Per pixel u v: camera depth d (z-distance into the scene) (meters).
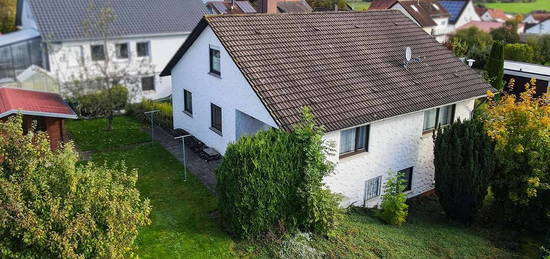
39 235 8.35
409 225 17.06
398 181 17.77
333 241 14.22
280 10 52.38
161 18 33.75
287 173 13.76
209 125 20.69
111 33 30.41
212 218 14.90
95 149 20.88
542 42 52.84
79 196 9.18
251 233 13.61
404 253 14.39
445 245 15.66
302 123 14.71
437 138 17.22
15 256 8.54
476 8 96.69
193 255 12.84
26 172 8.80
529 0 134.00
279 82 16.55
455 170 16.75
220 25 18.20
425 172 20.17
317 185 14.30
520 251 16.19
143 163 19.36
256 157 13.05
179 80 22.75
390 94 18.12
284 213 14.06
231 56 16.89
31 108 18.30
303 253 13.20
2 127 9.07
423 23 60.12
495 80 29.25
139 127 24.39
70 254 8.61
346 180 17.17
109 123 23.75
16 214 8.28
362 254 13.76
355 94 17.36
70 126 24.23
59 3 31.17
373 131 17.36
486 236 17.05
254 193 13.21
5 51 29.02
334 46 19.64
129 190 10.15
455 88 20.08
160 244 13.24
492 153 16.59
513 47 44.19
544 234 17.47
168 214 15.02
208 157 19.73
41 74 26.84
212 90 19.70
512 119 16.86
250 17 19.28
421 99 18.52
